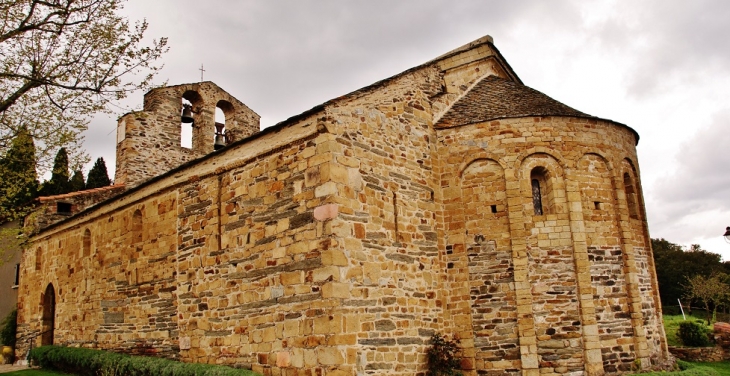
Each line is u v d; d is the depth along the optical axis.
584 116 13.31
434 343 11.89
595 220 12.86
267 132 11.80
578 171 12.97
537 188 13.12
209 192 13.47
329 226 10.16
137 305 15.54
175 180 14.67
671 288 51.94
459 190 13.14
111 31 11.83
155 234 15.27
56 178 31.08
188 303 13.52
